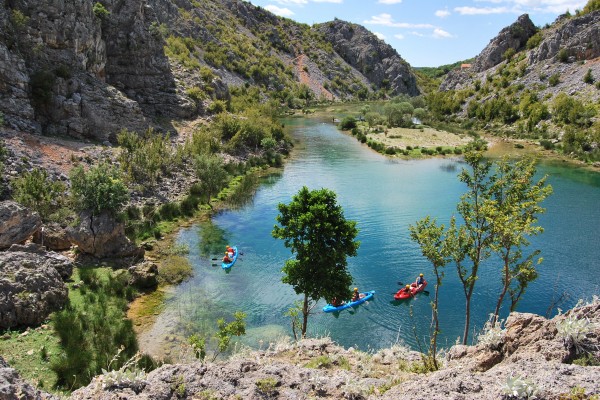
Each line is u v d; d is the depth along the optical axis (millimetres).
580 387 8289
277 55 197375
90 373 21672
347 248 26531
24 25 54844
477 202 24469
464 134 111812
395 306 33250
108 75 72625
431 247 23281
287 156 82250
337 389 10227
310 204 26781
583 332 10484
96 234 34281
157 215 46531
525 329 11602
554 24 167125
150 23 83000
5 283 25094
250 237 44438
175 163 58219
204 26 159750
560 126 105562
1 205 30938
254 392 9836
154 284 33438
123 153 52094
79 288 29969
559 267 38719
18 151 44719
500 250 23078
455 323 31188
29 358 22312
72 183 35406
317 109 157000
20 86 52000
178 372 10500
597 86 114375
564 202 57000
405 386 9609
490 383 9102
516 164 24141
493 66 171500
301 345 15336
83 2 61875
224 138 77500
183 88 83688
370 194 59625
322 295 26156
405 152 87438
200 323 29219
